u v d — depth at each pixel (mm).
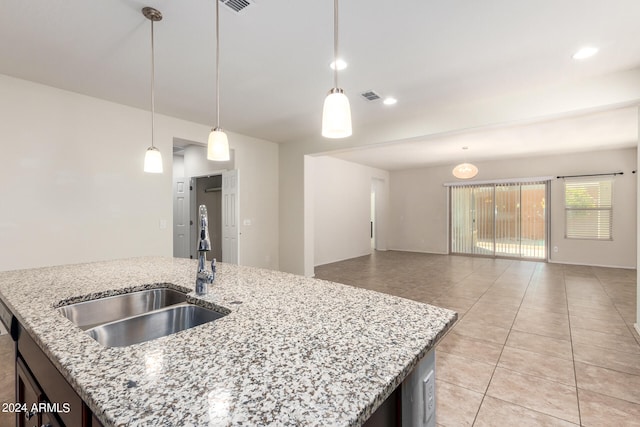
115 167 3682
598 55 2570
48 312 1220
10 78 2982
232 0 1925
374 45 2436
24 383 1218
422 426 924
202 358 836
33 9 2000
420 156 7078
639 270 3020
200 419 594
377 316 1154
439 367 2416
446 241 8508
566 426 1762
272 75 2973
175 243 6246
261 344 919
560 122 4398
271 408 627
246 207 5207
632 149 6164
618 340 2867
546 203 7145
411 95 3438
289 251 5598
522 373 2318
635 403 1955
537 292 4543
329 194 7238
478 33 2273
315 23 2160
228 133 4969
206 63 2736
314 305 1286
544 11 2014
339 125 1456
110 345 1212
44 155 3178
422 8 1991
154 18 2094
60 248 3270
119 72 2906
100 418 629
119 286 1636
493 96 3473
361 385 709
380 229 9336
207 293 1465
